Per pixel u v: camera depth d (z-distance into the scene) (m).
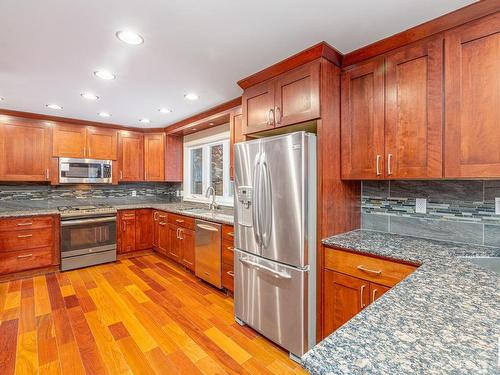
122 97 2.88
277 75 2.12
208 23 1.57
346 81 1.95
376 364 0.58
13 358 1.85
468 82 1.44
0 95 2.79
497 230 1.67
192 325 2.29
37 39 1.72
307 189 1.81
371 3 1.39
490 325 0.75
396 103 1.71
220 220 2.87
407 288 1.03
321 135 1.84
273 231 1.96
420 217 1.97
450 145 1.50
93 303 2.67
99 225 3.86
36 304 2.64
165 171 4.57
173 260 3.95
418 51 1.62
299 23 1.57
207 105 3.21
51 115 3.64
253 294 2.15
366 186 2.25
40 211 3.61
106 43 1.78
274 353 1.94
